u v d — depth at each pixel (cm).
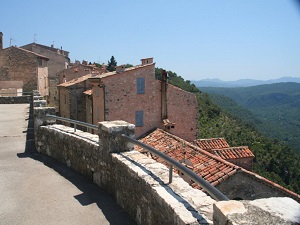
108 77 2178
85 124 734
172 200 386
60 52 6381
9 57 4291
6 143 1065
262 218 234
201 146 1984
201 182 338
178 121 2394
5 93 3259
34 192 633
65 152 825
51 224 501
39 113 947
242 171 1106
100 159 652
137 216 493
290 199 268
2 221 512
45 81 4894
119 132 613
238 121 5572
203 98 5731
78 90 2995
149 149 482
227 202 262
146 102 2292
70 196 611
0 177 723
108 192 623
